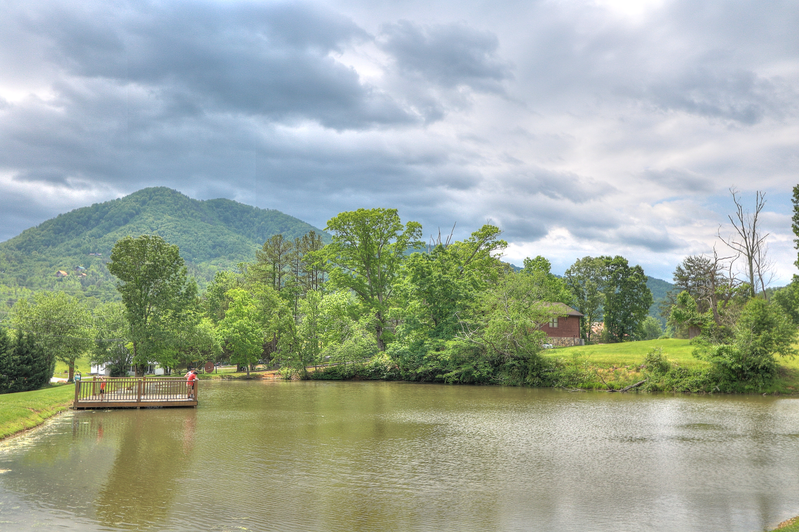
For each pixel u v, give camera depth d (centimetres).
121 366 7925
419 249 7475
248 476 1769
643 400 3981
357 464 1950
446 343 5841
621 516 1399
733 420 3005
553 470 1875
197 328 6378
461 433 2602
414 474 1811
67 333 7562
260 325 7588
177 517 1359
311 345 6844
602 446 2292
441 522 1346
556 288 8606
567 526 1323
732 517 1391
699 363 4572
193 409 3550
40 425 2823
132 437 2469
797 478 1770
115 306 8512
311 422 2952
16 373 5244
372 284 7394
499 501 1519
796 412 3303
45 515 1361
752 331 4403
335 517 1374
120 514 1377
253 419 3066
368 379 6562
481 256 7650
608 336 9538
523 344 5434
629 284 9462
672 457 2078
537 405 3731
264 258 10519
